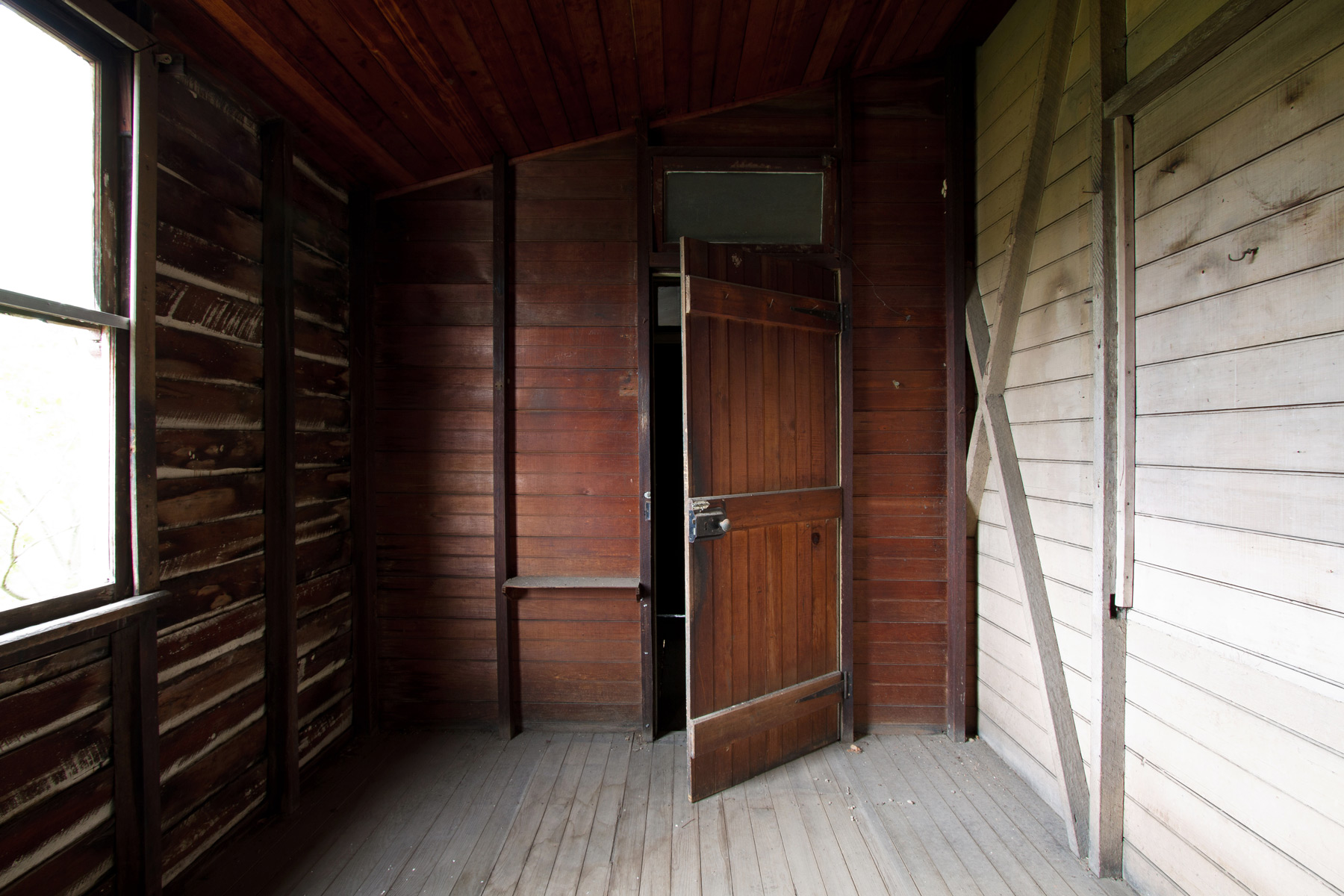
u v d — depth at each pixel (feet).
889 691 8.40
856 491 8.34
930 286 8.30
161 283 5.16
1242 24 4.25
